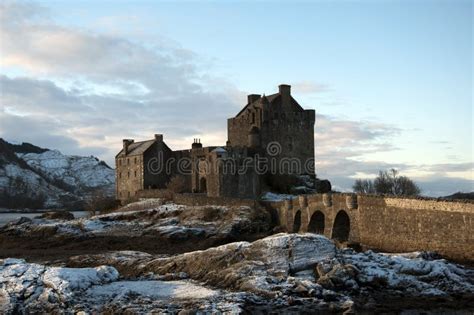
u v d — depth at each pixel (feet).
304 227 278.26
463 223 173.78
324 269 160.25
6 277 160.35
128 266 197.57
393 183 446.19
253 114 457.68
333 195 247.09
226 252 181.47
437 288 151.53
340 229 248.73
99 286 162.20
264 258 171.94
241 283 157.38
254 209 318.86
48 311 141.38
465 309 133.59
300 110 477.36
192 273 179.01
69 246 294.66
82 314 135.03
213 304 139.03
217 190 396.98
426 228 189.88
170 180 459.32
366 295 148.15
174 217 340.18
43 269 165.99
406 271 161.48
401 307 136.67
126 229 327.26
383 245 212.43
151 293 155.33
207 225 312.50
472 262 170.19
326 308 136.87
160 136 482.28
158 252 258.57
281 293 146.92
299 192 426.92
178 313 131.64
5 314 139.13
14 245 310.86
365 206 223.51
